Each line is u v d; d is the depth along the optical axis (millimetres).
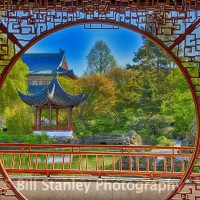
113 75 24531
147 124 21797
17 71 21859
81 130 23766
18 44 5234
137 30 5238
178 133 20453
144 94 23141
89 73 26578
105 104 24219
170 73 22422
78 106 24062
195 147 5352
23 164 16625
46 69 28344
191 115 18828
